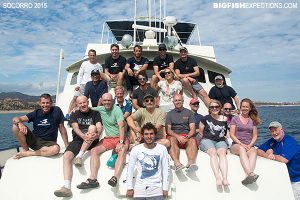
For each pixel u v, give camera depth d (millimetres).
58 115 5180
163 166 4270
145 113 5312
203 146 5039
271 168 4738
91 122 5129
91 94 6430
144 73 7004
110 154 4867
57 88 7566
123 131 5082
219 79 6852
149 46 7523
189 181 4633
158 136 5309
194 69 7168
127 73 6934
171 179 4570
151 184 4172
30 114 5066
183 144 5043
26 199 4523
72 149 4777
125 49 7516
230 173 4699
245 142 5125
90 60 7109
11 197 4539
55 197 4520
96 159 4703
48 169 4746
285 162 4820
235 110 6469
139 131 5160
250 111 5266
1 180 4656
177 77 7031
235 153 4953
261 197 4527
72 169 4711
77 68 7902
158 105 6441
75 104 6922
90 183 4453
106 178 4633
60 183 4641
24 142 4922
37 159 4832
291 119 51781
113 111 5254
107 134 5281
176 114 5273
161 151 4309
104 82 6449
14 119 4879
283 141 4996
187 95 7137
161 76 7145
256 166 4762
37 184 4633
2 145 22266
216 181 4555
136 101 6324
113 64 7156
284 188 4590
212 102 5215
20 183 4641
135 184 4285
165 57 7113
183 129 5223
